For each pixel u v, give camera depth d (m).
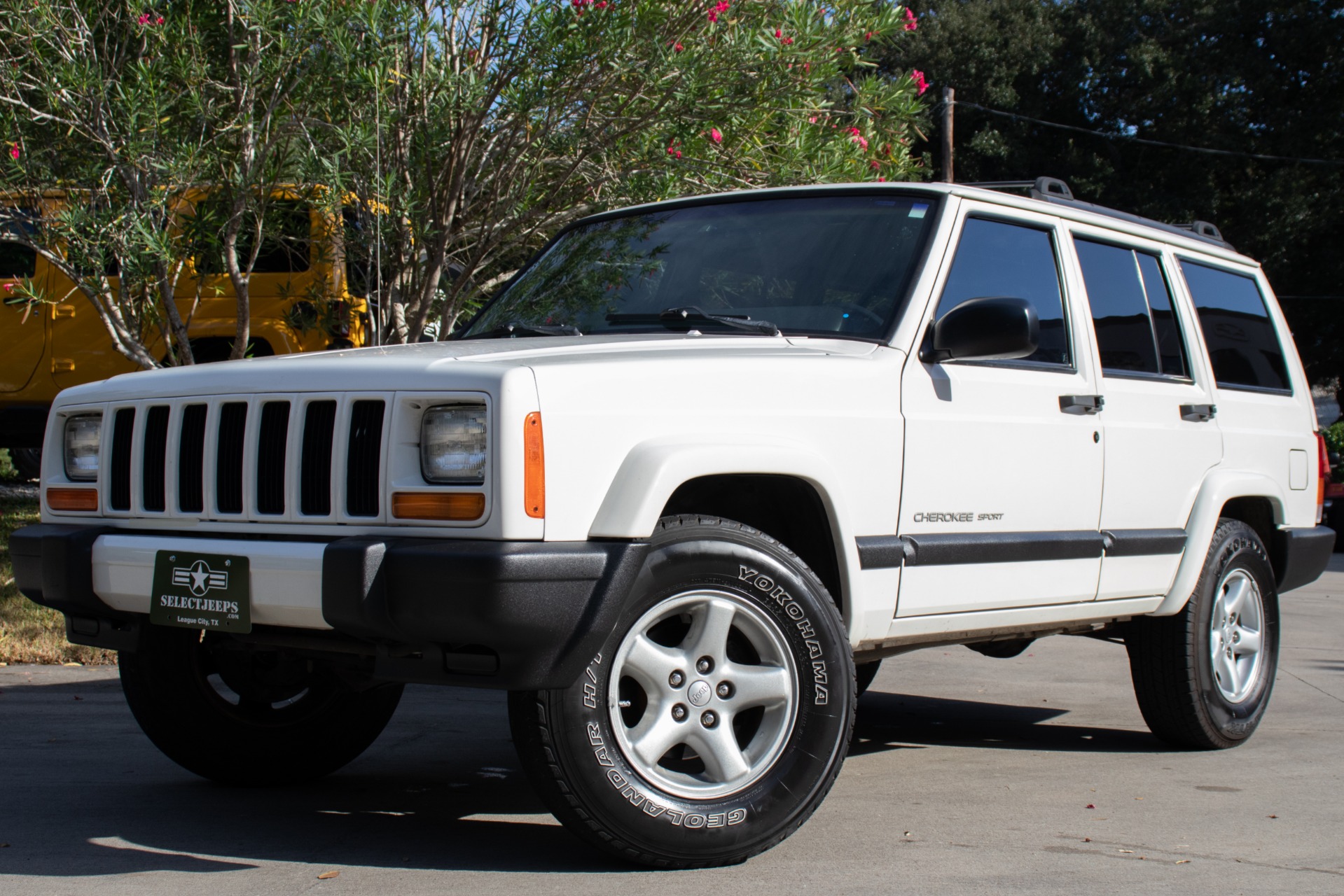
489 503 2.94
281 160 7.26
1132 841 3.68
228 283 10.17
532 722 3.07
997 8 31.97
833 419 3.57
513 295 4.71
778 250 4.25
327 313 7.70
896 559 3.71
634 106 7.37
